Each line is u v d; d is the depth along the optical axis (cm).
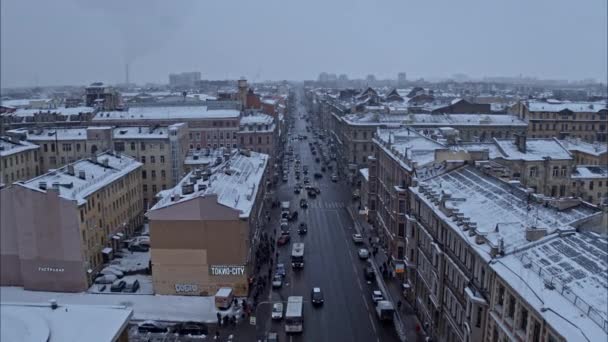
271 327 6456
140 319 6662
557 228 4412
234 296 7319
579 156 12362
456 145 9544
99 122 16050
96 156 10088
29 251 7581
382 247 9600
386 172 9500
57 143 12431
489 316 4378
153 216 7206
